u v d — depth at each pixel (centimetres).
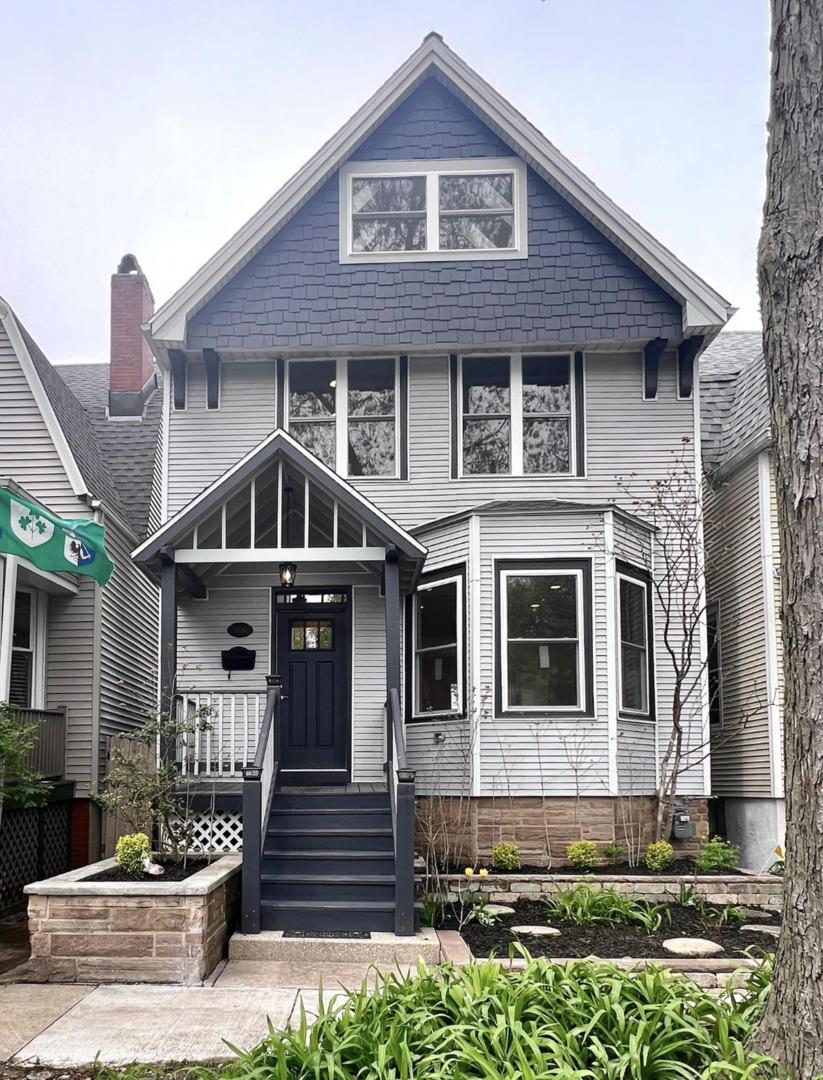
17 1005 625
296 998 645
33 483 1218
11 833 1039
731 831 1311
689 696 1175
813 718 427
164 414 1288
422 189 1288
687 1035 443
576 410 1270
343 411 1281
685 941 798
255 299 1250
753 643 1249
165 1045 542
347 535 1088
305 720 1200
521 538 1143
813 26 459
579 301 1241
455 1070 393
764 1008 455
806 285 450
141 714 1455
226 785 1012
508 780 1093
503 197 1281
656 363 1255
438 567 1187
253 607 1223
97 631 1227
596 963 586
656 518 1231
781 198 463
